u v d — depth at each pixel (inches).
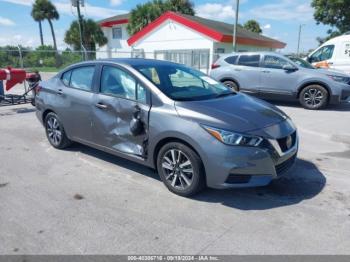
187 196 145.6
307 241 113.5
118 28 1300.4
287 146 142.9
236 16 640.4
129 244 112.0
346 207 137.2
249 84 399.9
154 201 142.9
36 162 192.2
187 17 824.9
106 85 173.5
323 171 177.2
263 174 133.0
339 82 354.0
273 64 387.2
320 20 993.5
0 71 329.1
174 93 154.0
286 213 132.5
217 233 118.6
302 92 370.6
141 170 178.9
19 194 149.9
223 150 129.5
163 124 143.6
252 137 130.4
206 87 176.2
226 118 135.5
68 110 193.6
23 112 348.8
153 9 1064.8
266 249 109.3
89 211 134.2
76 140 196.5
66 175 172.6
